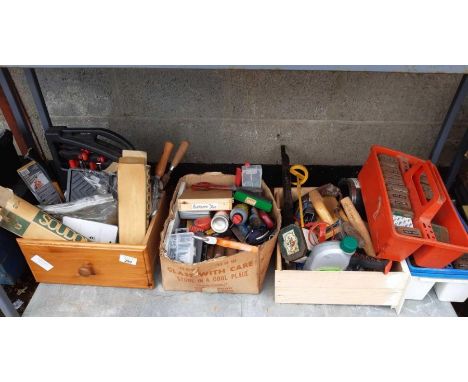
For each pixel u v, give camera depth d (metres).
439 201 1.24
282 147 1.74
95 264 1.39
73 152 1.46
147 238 1.35
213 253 1.42
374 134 1.76
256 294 1.45
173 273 1.37
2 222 1.32
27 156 1.48
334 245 1.27
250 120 1.74
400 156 1.47
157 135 1.82
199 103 1.70
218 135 1.80
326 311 1.41
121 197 1.36
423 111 1.67
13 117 1.54
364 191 1.49
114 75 1.64
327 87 1.62
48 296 1.47
